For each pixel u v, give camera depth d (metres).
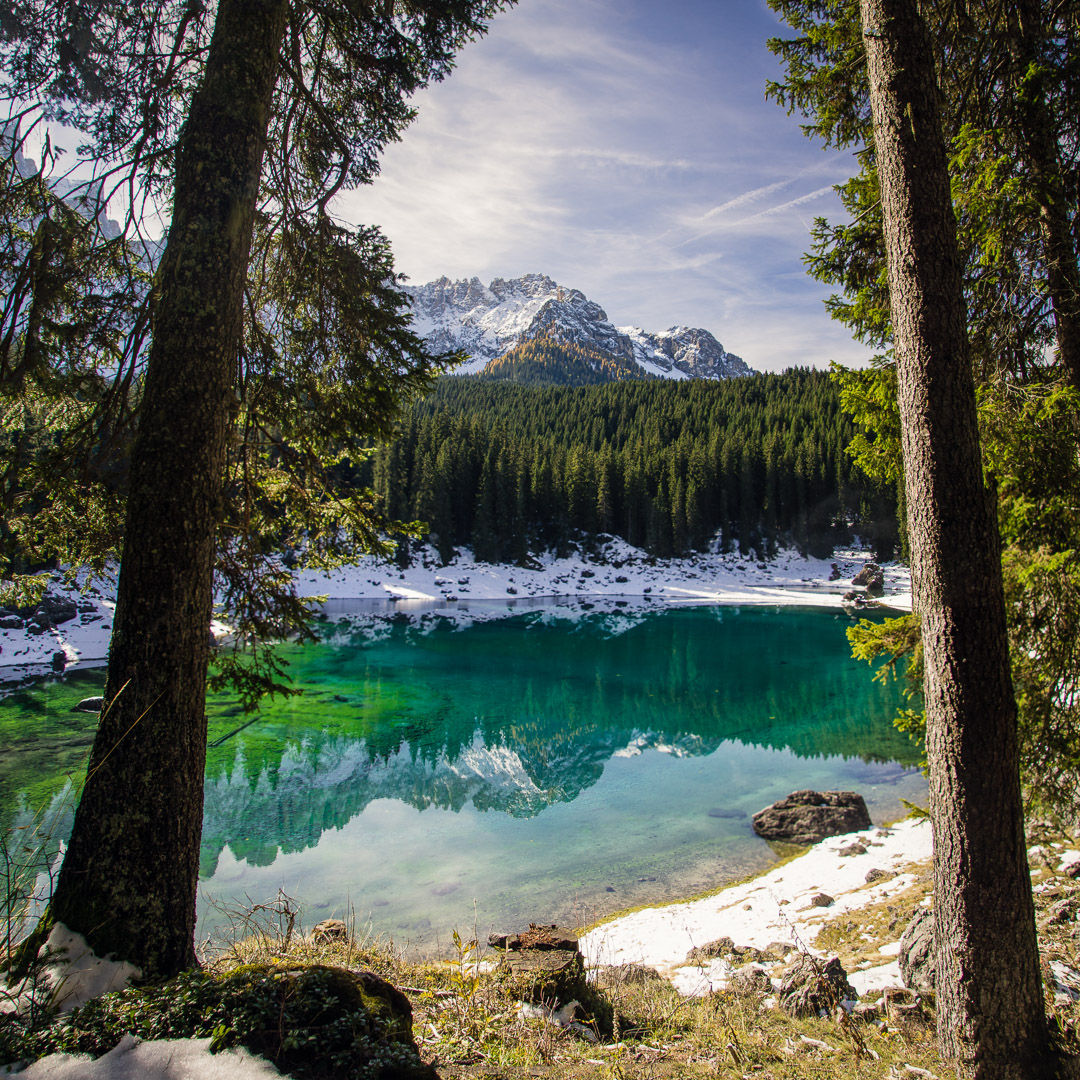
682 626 46.91
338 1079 2.45
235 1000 2.78
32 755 15.44
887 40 4.35
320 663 31.05
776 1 5.93
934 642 4.12
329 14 4.81
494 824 14.20
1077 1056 3.79
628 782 17.16
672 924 9.65
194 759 3.76
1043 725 5.37
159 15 4.45
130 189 4.39
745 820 14.57
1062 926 6.14
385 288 5.27
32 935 3.40
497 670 31.03
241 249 4.00
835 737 21.53
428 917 10.10
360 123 5.56
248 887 10.98
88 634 28.19
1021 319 5.88
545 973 5.06
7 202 4.12
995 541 4.09
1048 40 5.48
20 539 4.70
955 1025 3.96
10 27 4.09
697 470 79.25
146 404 3.78
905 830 12.99
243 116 3.94
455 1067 3.50
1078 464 5.31
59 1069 2.40
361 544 5.65
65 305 4.38
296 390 5.32
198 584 3.79
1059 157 5.58
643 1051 4.30
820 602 59.56
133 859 3.48
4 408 4.80
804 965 6.26
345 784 16.27
